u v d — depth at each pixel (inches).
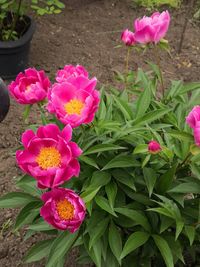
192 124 20.1
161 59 50.8
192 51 52.3
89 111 19.8
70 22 55.9
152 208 22.5
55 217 19.4
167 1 58.3
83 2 59.8
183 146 23.2
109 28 55.4
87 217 23.2
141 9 59.1
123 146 24.3
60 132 19.4
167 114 25.7
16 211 33.6
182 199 22.8
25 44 46.0
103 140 23.2
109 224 23.4
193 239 22.0
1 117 34.1
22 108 43.2
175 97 27.7
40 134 19.4
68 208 19.4
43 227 23.9
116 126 23.1
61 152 19.2
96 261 21.8
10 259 30.8
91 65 49.4
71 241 22.5
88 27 55.4
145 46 26.3
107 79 47.4
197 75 48.6
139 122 23.8
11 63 46.2
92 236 22.0
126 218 23.3
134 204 23.5
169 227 24.0
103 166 23.4
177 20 57.4
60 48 51.6
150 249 24.4
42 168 19.1
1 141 39.6
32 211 23.7
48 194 19.5
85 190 21.7
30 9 56.3
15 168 37.0
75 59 50.1
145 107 25.2
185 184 22.4
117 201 23.5
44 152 19.3
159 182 23.1
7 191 35.0
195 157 22.6
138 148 21.5
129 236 23.3
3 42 44.8
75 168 18.9
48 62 49.3
